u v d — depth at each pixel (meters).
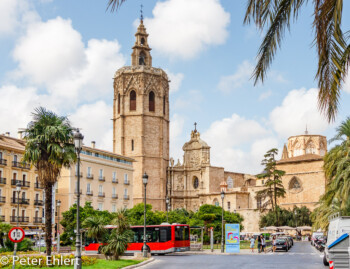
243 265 38.09
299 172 136.25
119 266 35.47
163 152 153.62
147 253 50.72
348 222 29.62
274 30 11.48
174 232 57.94
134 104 152.62
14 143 87.00
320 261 42.81
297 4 11.14
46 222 38.25
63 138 38.84
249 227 134.25
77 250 27.77
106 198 108.06
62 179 97.69
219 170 153.00
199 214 112.88
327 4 9.78
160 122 153.88
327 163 52.31
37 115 39.03
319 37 9.94
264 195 114.44
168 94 160.38
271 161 111.31
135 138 150.75
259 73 11.65
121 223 42.03
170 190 153.38
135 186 148.38
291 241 82.38
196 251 65.81
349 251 14.73
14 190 83.56
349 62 10.88
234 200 140.88
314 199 133.12
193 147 154.38
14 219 82.75
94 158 105.00
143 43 161.12
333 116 10.52
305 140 175.75
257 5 11.38
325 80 10.48
